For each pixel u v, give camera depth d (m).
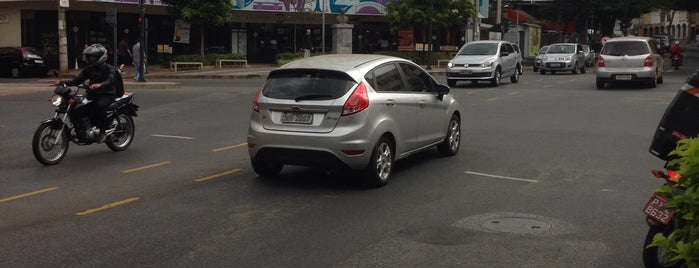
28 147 11.45
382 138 8.37
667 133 5.98
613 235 6.31
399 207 7.35
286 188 8.28
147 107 17.53
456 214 7.05
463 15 40.50
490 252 5.82
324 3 39.62
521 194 7.94
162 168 9.59
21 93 21.53
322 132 7.97
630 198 7.72
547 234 6.34
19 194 7.99
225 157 10.41
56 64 36.69
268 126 8.27
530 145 11.45
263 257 5.70
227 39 41.69
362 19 44.81
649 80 23.03
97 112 10.42
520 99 19.72
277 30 43.06
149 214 7.08
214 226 6.63
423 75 9.84
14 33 36.47
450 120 10.38
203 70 35.50
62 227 6.60
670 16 99.25
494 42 26.00
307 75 8.29
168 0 35.22
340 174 9.13
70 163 9.99
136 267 5.46
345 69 8.22
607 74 23.30
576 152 10.77
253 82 27.98
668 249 3.94
